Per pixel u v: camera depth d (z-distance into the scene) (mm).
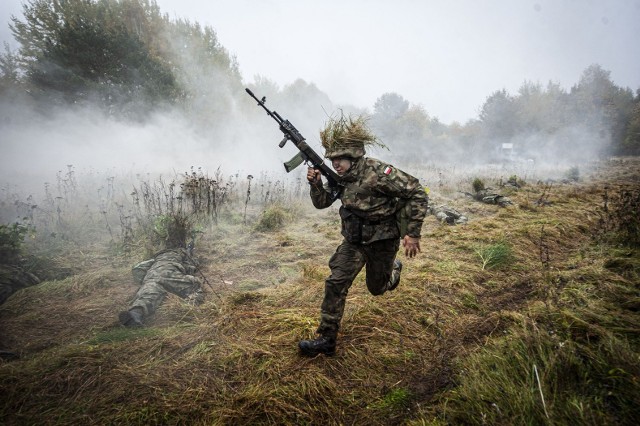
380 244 2178
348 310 2713
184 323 2607
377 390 1916
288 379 1976
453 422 1595
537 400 1535
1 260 3480
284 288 3254
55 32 12016
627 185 9906
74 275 3574
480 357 1982
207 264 4012
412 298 2875
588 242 4277
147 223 5098
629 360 1682
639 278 2803
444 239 4730
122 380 1953
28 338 2453
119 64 12500
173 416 1728
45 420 1685
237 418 1701
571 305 2471
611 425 1383
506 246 3922
